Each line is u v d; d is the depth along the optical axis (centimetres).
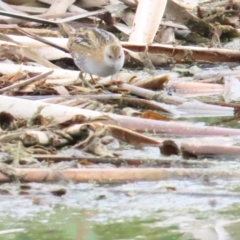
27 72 1384
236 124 1236
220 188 927
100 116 1149
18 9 1878
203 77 1577
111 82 1416
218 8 2077
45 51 1616
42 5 1923
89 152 1036
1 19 1819
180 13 1911
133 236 796
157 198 901
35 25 1870
